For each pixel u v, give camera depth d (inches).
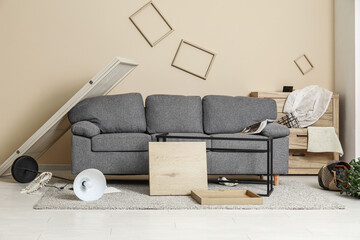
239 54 228.1
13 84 222.1
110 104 191.3
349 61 218.7
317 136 207.3
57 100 222.7
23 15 221.8
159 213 128.3
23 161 180.9
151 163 156.6
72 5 222.5
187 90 226.2
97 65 223.3
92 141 175.3
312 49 232.1
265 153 177.9
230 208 134.9
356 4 213.6
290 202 142.9
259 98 203.9
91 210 131.9
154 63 224.7
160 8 225.0
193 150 159.5
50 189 164.9
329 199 148.8
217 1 227.3
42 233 106.7
